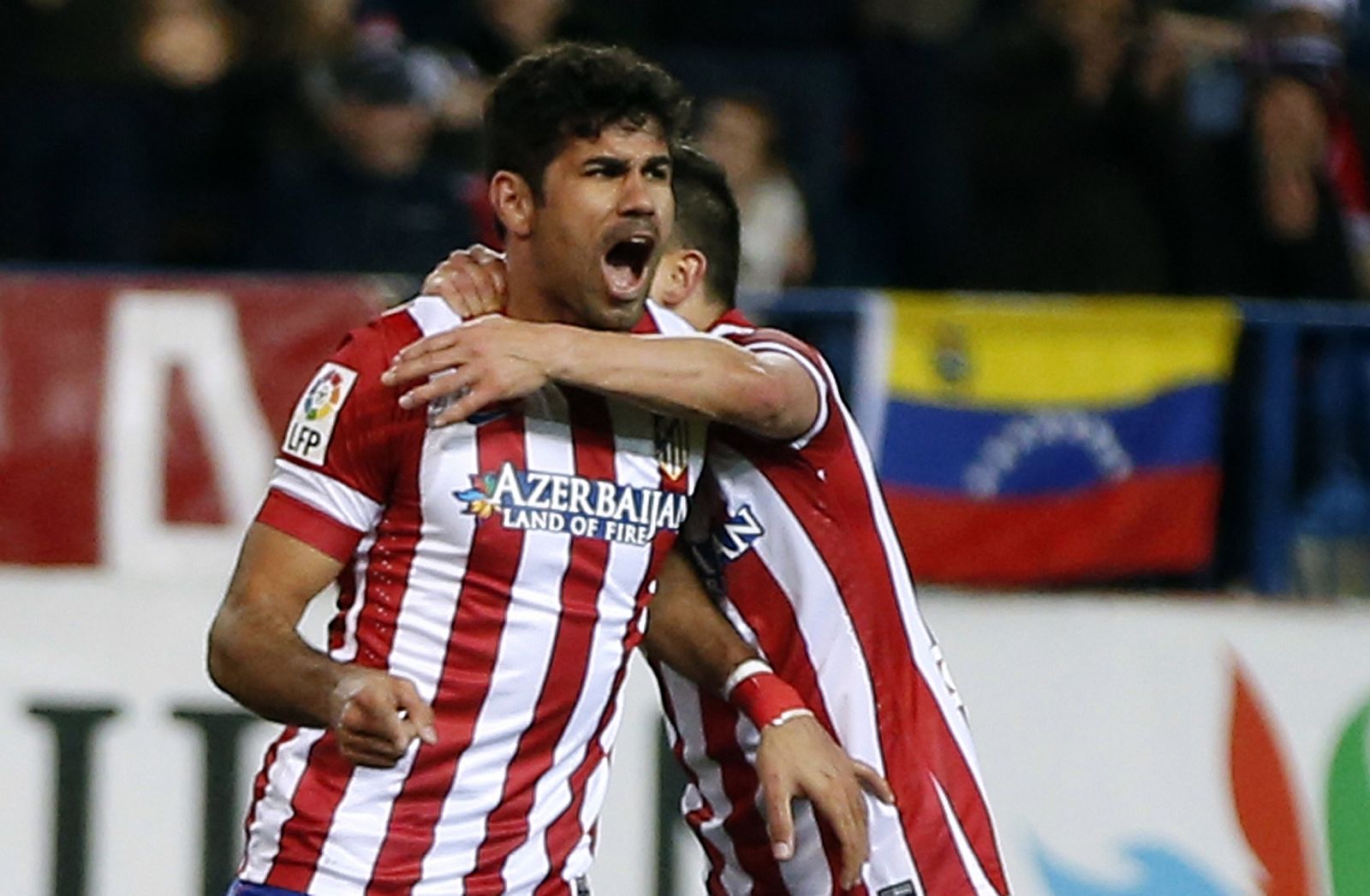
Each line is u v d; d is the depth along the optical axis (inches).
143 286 759.1
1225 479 799.7
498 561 434.3
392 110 861.8
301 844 446.3
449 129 890.7
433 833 443.8
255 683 422.6
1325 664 745.0
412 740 411.5
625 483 443.5
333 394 431.5
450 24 1011.9
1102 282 908.0
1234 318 790.5
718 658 474.0
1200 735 741.9
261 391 760.3
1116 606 741.3
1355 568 798.5
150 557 757.3
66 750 719.7
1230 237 912.9
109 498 756.0
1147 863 737.0
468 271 448.5
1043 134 914.7
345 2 932.0
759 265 903.7
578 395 438.9
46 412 754.2
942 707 485.4
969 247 928.3
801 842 483.2
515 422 433.7
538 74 423.8
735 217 494.0
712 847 501.0
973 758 486.6
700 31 1043.3
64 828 718.5
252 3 930.1
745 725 483.5
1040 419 781.9
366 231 860.6
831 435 467.5
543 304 437.1
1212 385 789.2
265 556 433.4
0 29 921.5
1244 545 799.1
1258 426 794.8
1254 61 920.9
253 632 424.2
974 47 1028.5
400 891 443.2
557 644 441.7
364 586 440.8
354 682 408.2
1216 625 743.7
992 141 924.0
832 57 1026.7
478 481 430.6
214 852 722.2
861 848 461.7
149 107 909.8
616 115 422.0
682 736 496.7
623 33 1001.5
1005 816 735.1
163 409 757.9
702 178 489.7
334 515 432.5
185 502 759.1
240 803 722.8
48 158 897.5
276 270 864.9
